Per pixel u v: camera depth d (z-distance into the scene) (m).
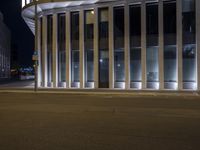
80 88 32.00
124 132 9.30
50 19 35.88
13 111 14.59
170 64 29.34
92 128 9.98
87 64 33.12
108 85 31.84
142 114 13.33
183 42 28.75
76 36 33.81
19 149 7.36
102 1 31.78
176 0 28.89
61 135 8.92
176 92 25.61
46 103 18.50
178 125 10.49
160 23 29.48
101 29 32.34
